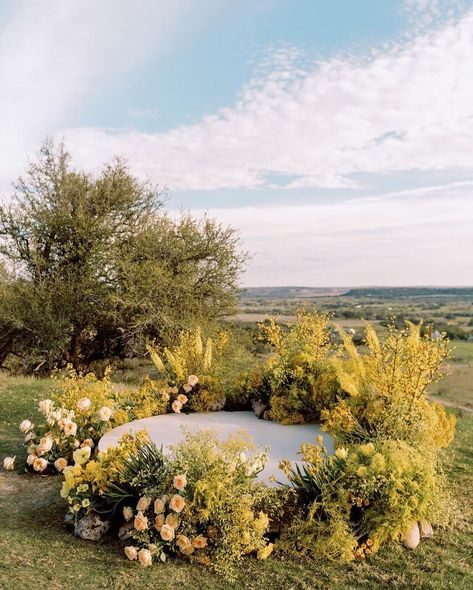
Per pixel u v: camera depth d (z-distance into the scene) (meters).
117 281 20.00
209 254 21.28
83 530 4.68
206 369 8.78
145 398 8.23
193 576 4.18
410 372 5.83
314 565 4.38
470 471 6.76
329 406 7.52
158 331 19.91
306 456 5.02
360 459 4.96
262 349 13.94
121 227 21.03
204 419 7.82
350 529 4.56
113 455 5.05
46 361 19.58
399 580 4.16
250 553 4.54
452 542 4.79
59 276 19.83
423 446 5.53
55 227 19.73
